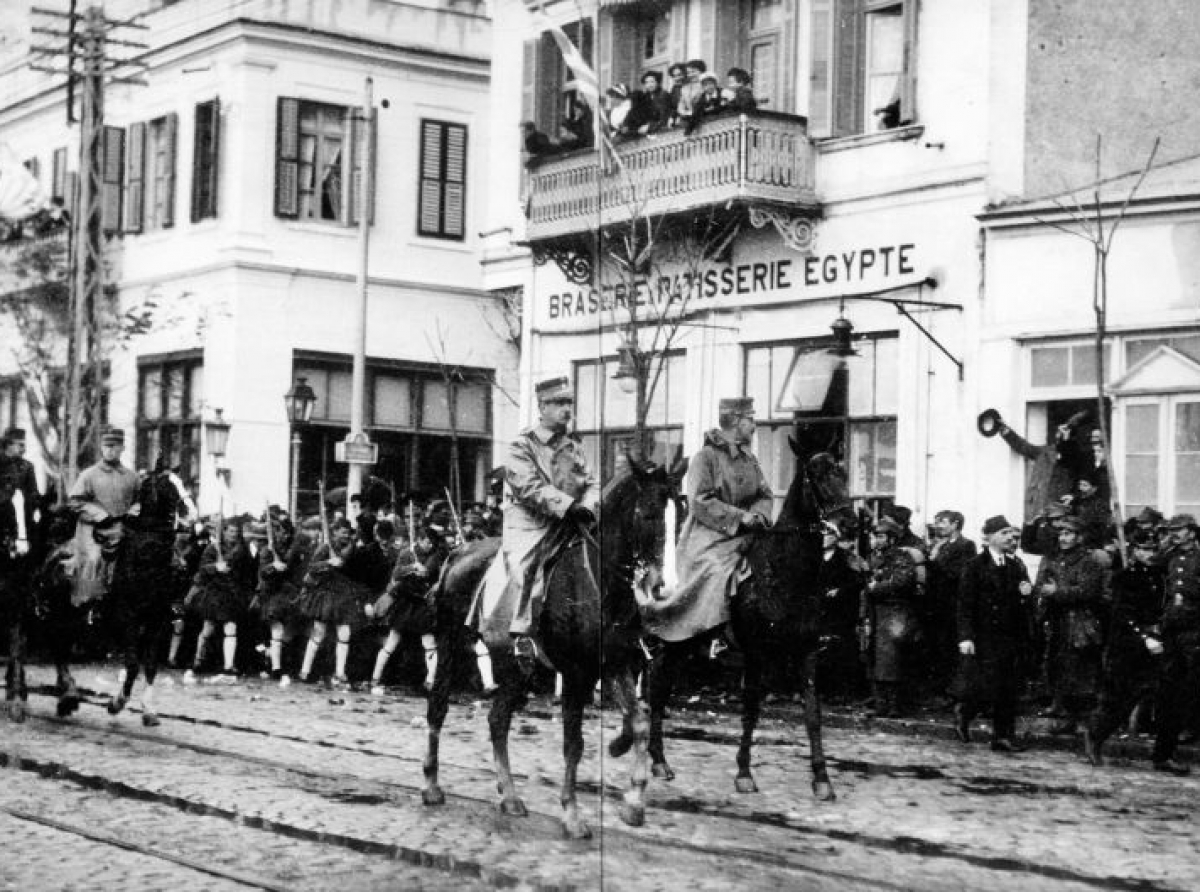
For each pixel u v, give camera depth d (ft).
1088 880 34.14
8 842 38.19
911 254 79.25
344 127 125.90
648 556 39.29
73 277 124.67
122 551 59.00
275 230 122.83
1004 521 55.06
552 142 94.99
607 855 36.42
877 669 62.28
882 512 63.98
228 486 120.16
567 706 39.06
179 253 127.13
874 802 43.73
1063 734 56.59
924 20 79.61
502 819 40.88
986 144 76.48
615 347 93.61
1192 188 68.69
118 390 131.23
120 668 85.30
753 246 86.79
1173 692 49.70
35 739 55.98
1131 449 70.03
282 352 122.62
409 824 40.19
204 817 41.45
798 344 84.74
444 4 129.29
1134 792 45.88
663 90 89.04
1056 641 57.11
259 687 76.07
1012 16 76.54
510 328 121.60
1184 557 50.01
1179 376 68.54
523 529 40.24
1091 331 71.41
